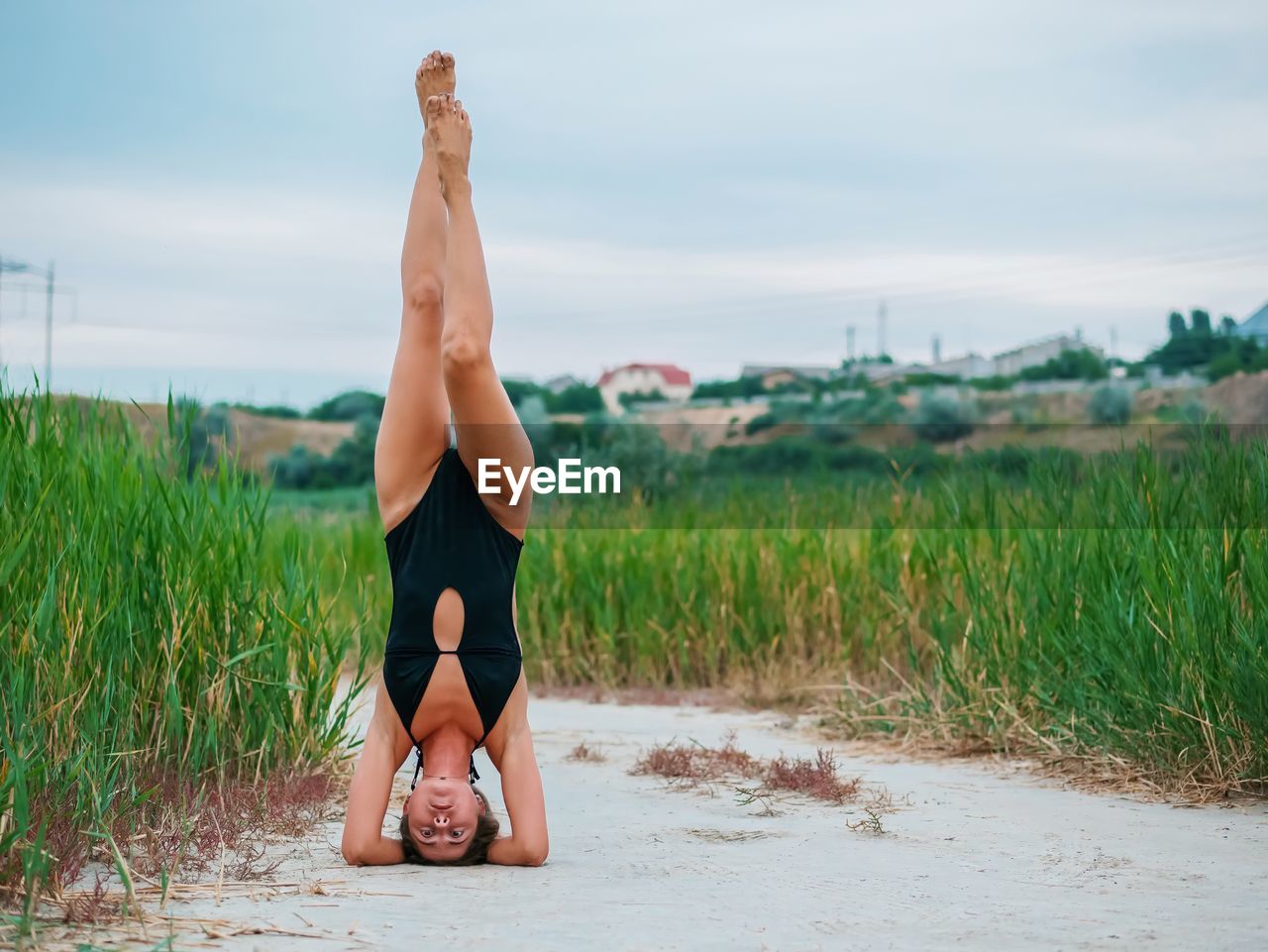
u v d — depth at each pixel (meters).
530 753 5.03
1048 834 5.51
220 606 6.38
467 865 4.87
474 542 4.98
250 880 4.56
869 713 8.91
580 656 11.91
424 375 5.23
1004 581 8.49
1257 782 6.39
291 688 6.48
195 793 5.65
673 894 4.40
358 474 37.12
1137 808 6.13
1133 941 3.83
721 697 10.88
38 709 4.97
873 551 11.10
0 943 3.71
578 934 3.85
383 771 4.96
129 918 4.00
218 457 7.16
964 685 8.21
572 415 40.12
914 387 42.41
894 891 4.46
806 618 11.38
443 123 5.07
